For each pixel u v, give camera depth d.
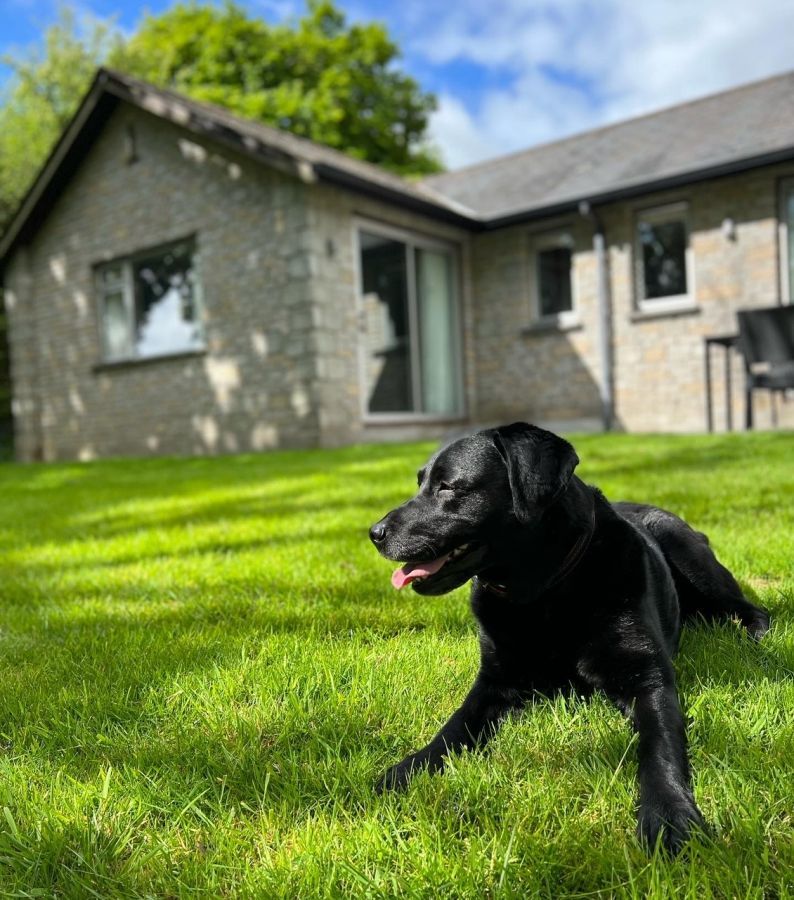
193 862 1.45
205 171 12.89
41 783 1.80
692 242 12.08
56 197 15.35
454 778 1.67
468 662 2.44
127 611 3.30
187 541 4.84
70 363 15.59
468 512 2.12
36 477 10.30
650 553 2.40
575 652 2.05
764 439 8.31
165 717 2.16
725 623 2.70
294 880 1.38
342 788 1.71
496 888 1.31
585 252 13.04
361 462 8.50
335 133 27.08
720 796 1.56
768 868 1.32
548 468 2.01
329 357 11.77
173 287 13.82
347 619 2.98
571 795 1.61
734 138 12.20
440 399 13.92
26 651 2.81
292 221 11.73
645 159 13.02
